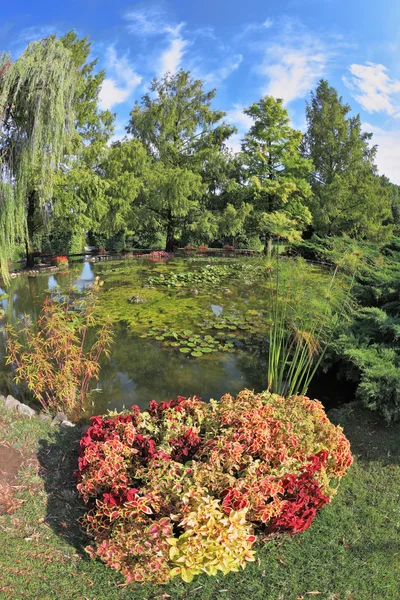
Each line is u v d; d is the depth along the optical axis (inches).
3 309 321.1
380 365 149.9
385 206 744.3
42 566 81.8
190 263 598.9
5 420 134.7
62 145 331.6
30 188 460.8
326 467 107.6
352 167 743.7
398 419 143.6
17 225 358.9
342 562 87.3
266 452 97.3
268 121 718.5
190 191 707.4
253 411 110.2
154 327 262.5
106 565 83.0
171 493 84.4
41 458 117.8
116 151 653.9
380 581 83.0
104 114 670.5
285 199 649.6
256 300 341.1
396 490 111.5
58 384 151.0
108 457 94.7
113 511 83.2
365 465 122.8
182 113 776.9
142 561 77.5
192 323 272.8
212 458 90.9
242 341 241.1
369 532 96.0
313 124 788.6
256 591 79.6
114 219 660.7
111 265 573.9
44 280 447.5
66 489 105.9
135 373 196.7
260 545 90.7
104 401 168.2
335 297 160.9
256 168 740.7
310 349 154.8
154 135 766.5
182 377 193.2
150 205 757.9
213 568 74.1
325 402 170.1
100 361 210.2
